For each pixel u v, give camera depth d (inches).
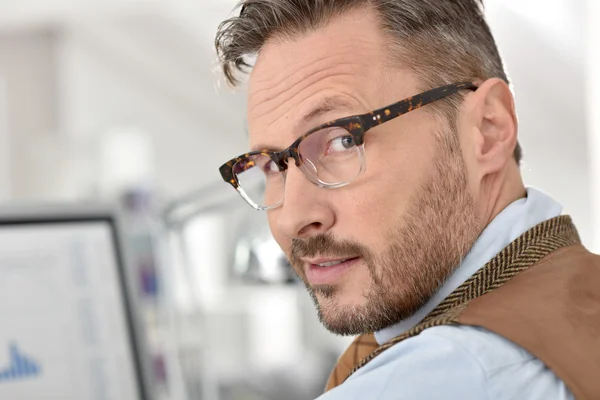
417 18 28.3
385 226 27.0
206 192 59.5
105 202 45.5
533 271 25.7
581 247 27.8
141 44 174.4
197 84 180.9
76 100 176.6
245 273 71.3
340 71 27.6
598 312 24.1
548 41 107.9
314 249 27.8
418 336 23.5
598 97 96.8
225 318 141.0
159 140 185.3
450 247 27.5
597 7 95.2
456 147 28.0
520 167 31.3
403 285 27.1
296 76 28.1
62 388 43.0
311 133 27.3
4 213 43.3
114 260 45.1
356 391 23.4
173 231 63.2
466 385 21.7
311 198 27.5
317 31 28.3
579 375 22.1
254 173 31.9
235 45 30.4
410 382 22.4
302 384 121.0
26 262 43.3
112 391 43.8
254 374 124.9
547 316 23.4
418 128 27.4
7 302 42.8
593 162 101.0
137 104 183.6
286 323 141.6
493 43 31.2
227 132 189.0
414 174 27.2
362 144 26.8
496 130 29.0
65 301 43.8
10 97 174.4
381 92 27.6
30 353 42.8
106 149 138.6
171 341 65.3
